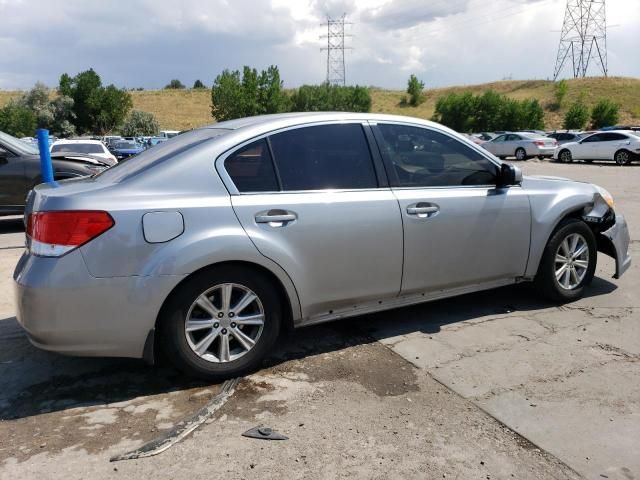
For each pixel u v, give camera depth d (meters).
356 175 3.76
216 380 3.40
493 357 3.74
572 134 31.61
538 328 4.24
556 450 2.70
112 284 3.03
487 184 4.32
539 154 28.66
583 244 4.82
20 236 8.38
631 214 9.68
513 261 4.43
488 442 2.77
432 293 4.15
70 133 61.06
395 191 3.86
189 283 3.20
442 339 4.05
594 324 4.33
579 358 3.71
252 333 3.48
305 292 3.55
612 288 5.26
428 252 3.98
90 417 3.02
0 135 8.62
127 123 63.66
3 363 3.70
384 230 3.76
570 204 4.60
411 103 87.50
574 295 4.83
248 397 3.22
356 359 3.73
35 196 3.29
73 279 2.97
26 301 3.00
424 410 3.07
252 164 3.45
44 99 61.88
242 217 3.30
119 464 2.60
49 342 3.03
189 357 3.27
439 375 3.48
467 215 4.11
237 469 2.55
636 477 2.51
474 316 4.51
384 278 3.84
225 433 2.85
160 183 3.21
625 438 2.80
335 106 66.38
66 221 2.97
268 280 3.49
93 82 62.59
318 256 3.55
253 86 59.91
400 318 4.49
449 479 2.49
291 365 3.64
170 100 86.50
